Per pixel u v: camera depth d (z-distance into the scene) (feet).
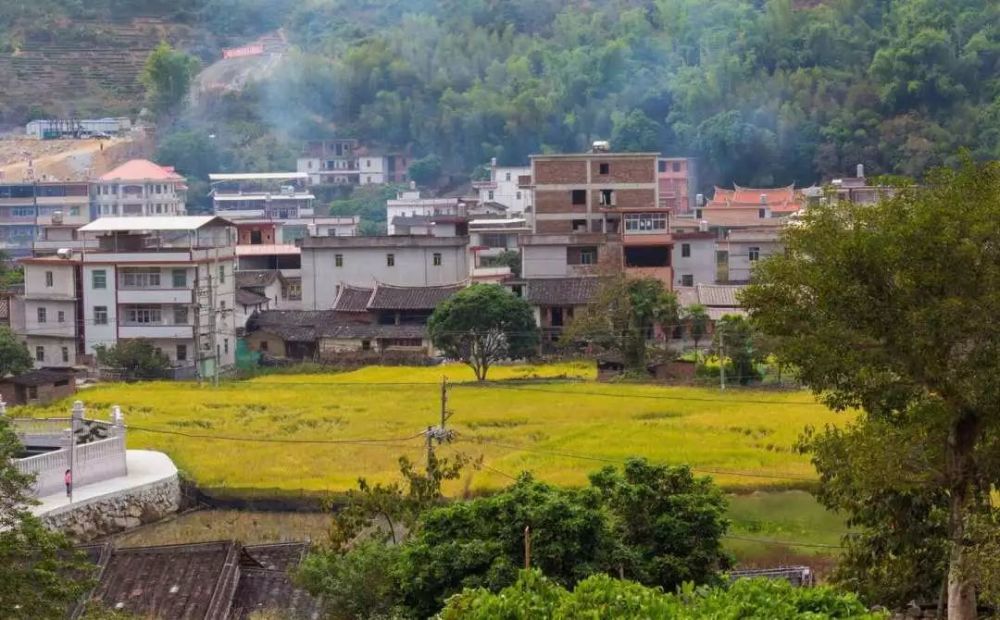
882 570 189.06
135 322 534.78
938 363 167.53
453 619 141.18
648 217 595.06
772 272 176.76
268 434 370.53
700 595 150.92
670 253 595.88
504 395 423.64
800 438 189.26
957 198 168.14
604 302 512.22
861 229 171.53
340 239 610.24
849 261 169.07
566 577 175.52
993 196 167.02
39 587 164.76
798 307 176.65
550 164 627.05
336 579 189.37
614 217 624.18
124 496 296.51
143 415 406.21
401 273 609.83
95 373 517.55
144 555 210.59
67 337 538.06
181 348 532.73
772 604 136.87
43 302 541.34
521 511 178.40
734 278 637.30
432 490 223.92
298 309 607.78
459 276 609.83
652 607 133.69
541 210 627.46
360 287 601.62
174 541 278.26
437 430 299.79
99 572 206.39
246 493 308.40
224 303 553.23
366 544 195.62
